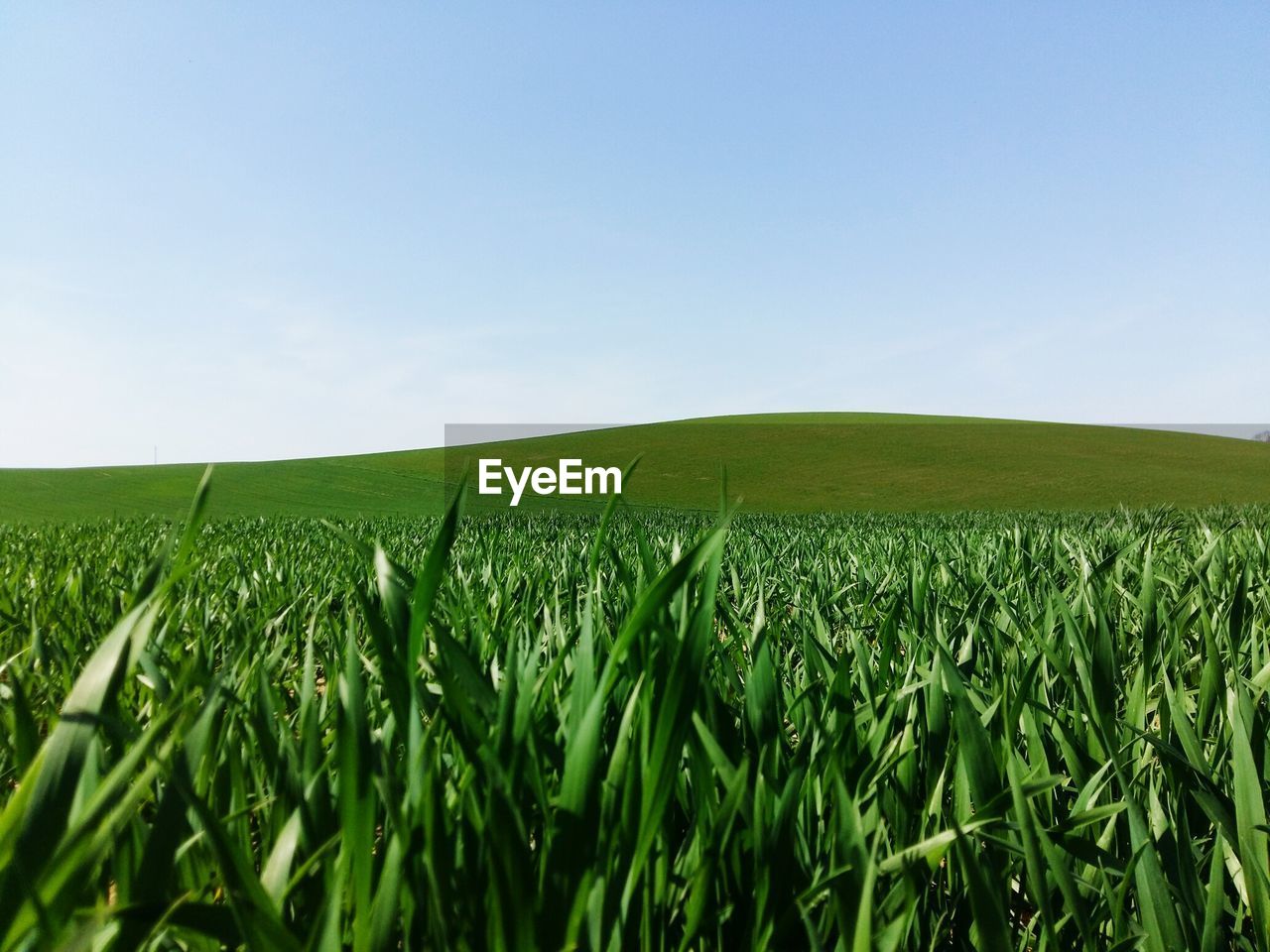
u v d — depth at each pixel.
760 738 0.83
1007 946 0.63
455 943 0.57
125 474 33.25
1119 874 0.82
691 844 0.77
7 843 0.47
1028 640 1.41
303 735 0.83
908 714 1.03
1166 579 1.91
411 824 0.61
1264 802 0.95
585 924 0.60
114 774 0.48
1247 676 1.35
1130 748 1.07
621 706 0.85
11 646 1.80
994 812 0.77
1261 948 0.79
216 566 3.44
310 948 0.51
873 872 0.58
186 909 0.53
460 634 1.16
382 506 27.52
